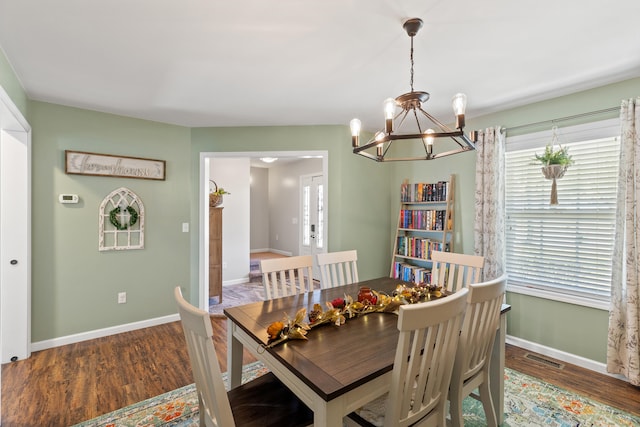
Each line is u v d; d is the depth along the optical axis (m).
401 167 4.26
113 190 3.37
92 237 3.25
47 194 3.00
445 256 2.67
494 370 1.98
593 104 2.66
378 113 3.40
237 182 5.78
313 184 7.10
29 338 2.85
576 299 2.73
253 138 3.89
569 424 1.98
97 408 2.12
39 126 2.96
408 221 3.96
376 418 1.40
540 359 2.84
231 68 2.32
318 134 3.86
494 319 1.67
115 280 3.39
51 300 3.03
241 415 1.39
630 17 1.70
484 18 1.71
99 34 1.89
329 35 1.89
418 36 1.90
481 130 3.31
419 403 1.30
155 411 2.10
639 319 2.36
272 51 2.08
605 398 2.25
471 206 3.52
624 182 2.42
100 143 3.29
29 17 1.71
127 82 2.57
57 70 2.36
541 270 2.98
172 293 3.76
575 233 2.77
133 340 3.22
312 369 1.24
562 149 2.68
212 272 4.58
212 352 1.10
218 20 1.74
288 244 7.99
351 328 1.68
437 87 2.66
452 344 1.38
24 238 2.81
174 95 2.86
